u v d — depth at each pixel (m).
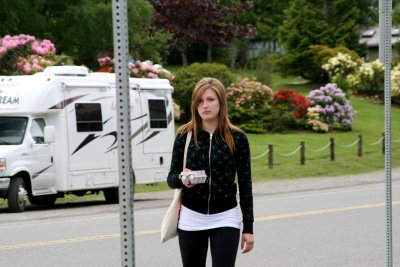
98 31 55.75
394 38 78.50
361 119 59.19
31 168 24.77
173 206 8.15
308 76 78.50
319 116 52.47
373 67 69.50
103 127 27.20
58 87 25.84
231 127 8.16
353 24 81.12
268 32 103.50
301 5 79.38
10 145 24.42
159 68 42.38
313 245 16.52
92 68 58.97
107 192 28.11
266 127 50.19
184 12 72.62
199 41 76.69
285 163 40.09
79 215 22.83
